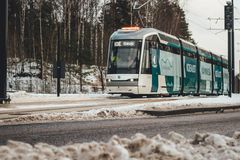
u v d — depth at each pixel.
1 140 7.08
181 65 34.09
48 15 58.41
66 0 53.62
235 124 11.48
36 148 5.10
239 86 62.62
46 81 46.88
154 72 28.30
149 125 10.59
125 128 9.59
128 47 26.95
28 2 56.16
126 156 4.61
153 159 4.80
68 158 4.43
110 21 62.84
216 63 46.06
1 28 16.17
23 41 51.84
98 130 8.95
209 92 42.91
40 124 9.99
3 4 16.03
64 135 7.91
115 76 26.75
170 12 65.44
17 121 10.91
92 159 4.50
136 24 56.88
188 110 16.62
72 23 57.72
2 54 16.50
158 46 29.08
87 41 59.84
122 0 61.16
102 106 18.02
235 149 5.83
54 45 55.28
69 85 44.50
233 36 47.12
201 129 9.95
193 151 5.64
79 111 14.68
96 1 56.47
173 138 6.77
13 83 43.88
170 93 31.48
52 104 19.05
